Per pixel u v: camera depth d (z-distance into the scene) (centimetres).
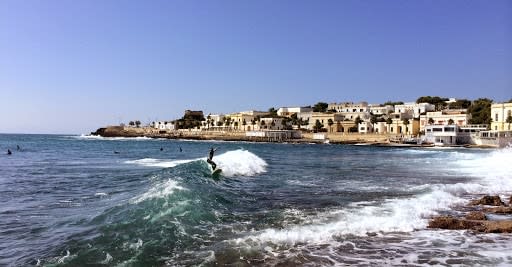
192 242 1089
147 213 1359
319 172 3388
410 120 14275
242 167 3253
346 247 1081
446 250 1071
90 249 1024
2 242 1125
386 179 2802
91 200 1866
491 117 11712
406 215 1487
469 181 2688
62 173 3341
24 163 4616
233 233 1195
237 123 19625
